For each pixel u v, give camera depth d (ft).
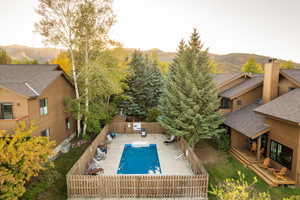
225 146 49.21
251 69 157.58
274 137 37.70
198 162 32.89
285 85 45.37
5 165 20.76
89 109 58.54
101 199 27.45
